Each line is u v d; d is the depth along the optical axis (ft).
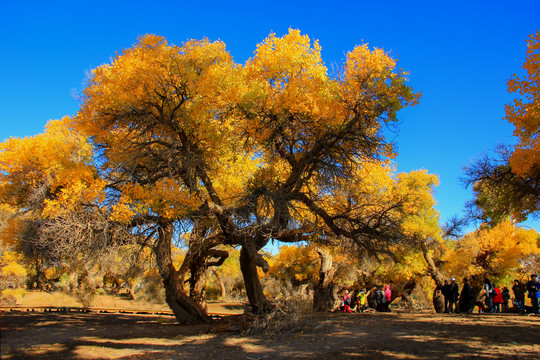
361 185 45.03
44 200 34.53
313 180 39.70
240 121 38.55
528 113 26.50
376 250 40.42
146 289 101.65
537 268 87.76
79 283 121.70
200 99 36.68
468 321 33.55
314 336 28.25
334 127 34.94
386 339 25.07
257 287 39.88
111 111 36.60
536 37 25.57
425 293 98.84
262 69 36.52
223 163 44.96
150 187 35.58
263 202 35.22
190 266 50.57
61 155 39.01
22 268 117.08
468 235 81.82
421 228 66.64
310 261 105.70
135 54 36.78
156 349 24.95
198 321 42.04
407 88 32.42
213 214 38.34
